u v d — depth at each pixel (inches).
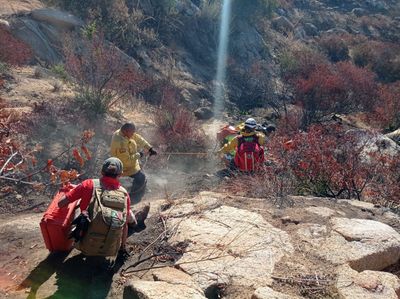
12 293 157.6
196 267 161.2
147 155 353.4
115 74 415.8
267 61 877.8
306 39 1105.4
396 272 177.0
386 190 272.4
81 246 160.2
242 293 148.8
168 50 730.2
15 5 563.8
